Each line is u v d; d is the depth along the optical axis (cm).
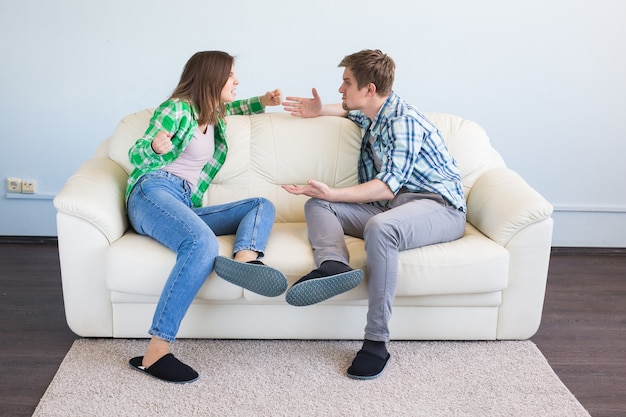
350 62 267
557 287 331
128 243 249
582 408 225
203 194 281
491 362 252
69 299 254
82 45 346
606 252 381
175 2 344
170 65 352
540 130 367
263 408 219
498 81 360
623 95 364
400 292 249
